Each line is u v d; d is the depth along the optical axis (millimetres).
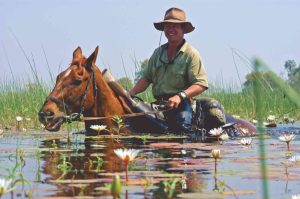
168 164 7633
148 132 13047
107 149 9883
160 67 13648
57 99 11906
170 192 4914
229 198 5012
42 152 9422
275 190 5496
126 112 12891
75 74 12102
